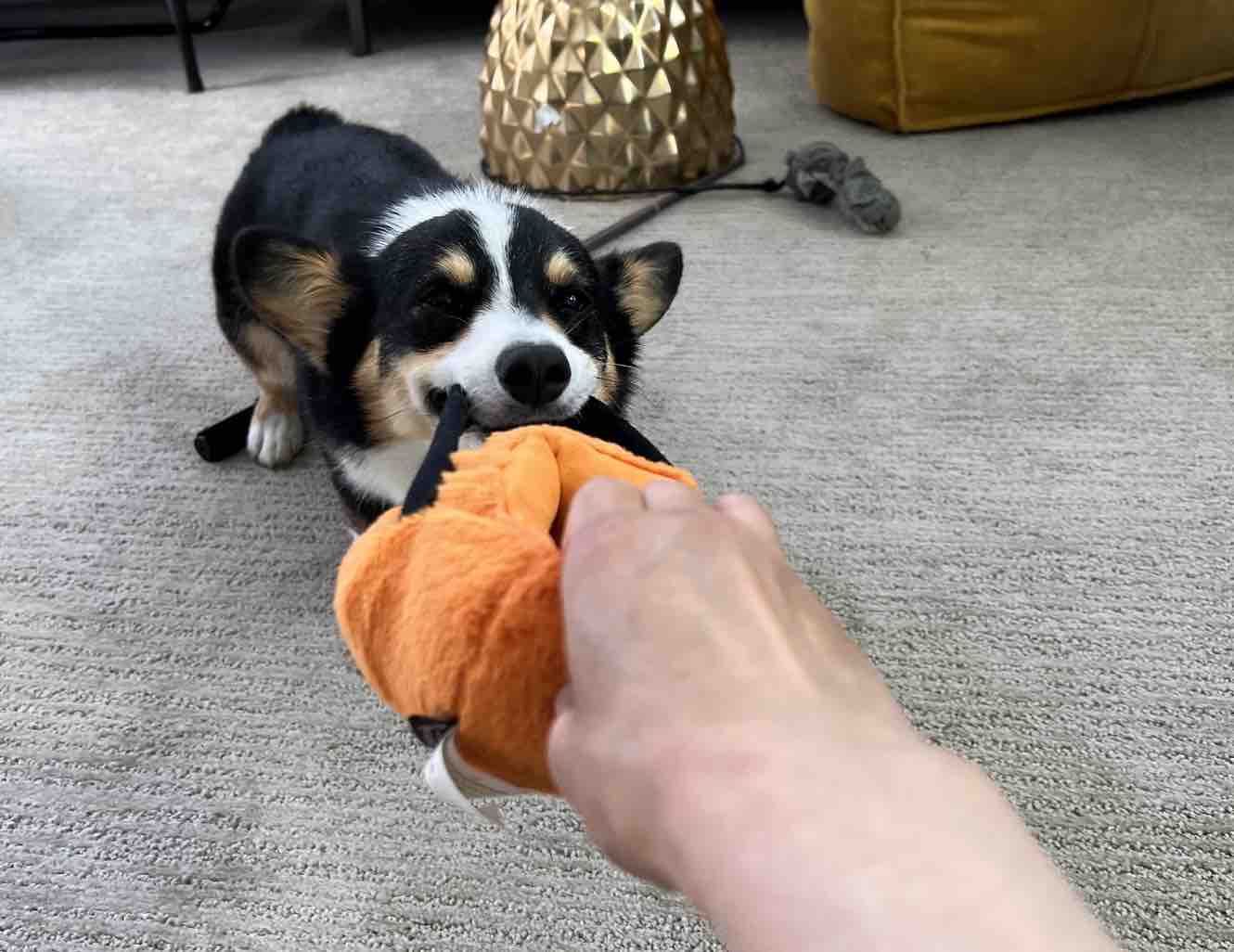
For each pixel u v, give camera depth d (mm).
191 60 3254
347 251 1294
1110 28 2654
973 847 302
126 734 1253
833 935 281
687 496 444
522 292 1164
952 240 2256
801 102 3078
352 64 3520
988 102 2791
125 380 1893
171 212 2482
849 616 1384
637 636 369
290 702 1293
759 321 2010
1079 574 1434
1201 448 1642
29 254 2299
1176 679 1280
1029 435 1691
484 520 546
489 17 3965
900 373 1852
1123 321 1956
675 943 1030
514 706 487
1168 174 2486
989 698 1268
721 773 327
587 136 2414
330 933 1049
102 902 1076
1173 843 1103
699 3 2441
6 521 1569
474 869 1103
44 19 4121
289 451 1688
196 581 1476
